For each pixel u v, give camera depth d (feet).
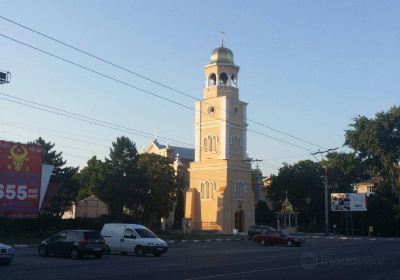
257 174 335.88
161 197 224.94
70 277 60.90
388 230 257.14
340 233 273.33
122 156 208.95
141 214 218.38
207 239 186.80
